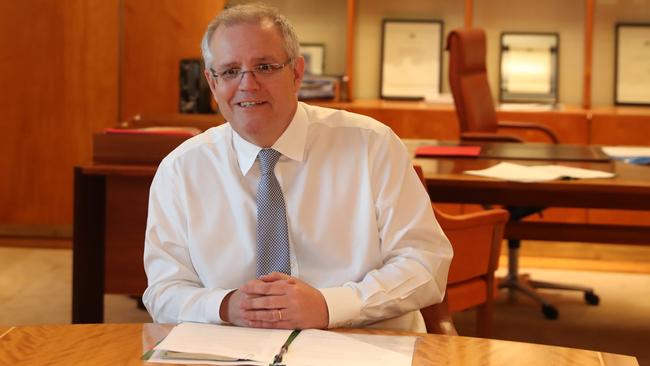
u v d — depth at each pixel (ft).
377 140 6.98
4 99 19.54
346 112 7.11
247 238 6.82
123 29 19.34
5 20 19.34
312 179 6.91
